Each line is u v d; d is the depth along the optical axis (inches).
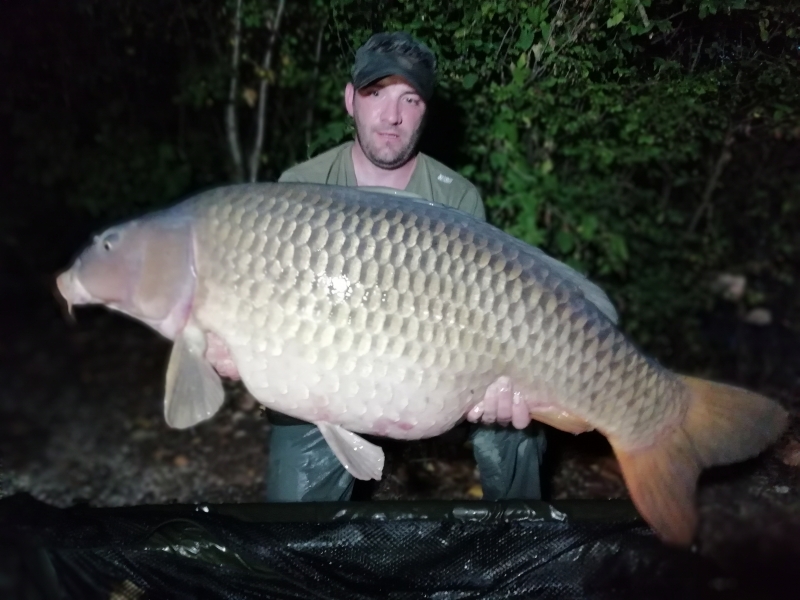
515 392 39.9
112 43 76.5
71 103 88.4
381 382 38.7
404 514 41.3
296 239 38.4
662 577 41.6
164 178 97.0
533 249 41.4
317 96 78.6
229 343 39.5
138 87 84.7
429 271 38.2
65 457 71.0
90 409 80.6
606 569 41.3
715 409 41.5
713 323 89.4
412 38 49.3
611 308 41.9
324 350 38.4
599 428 41.1
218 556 39.6
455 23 58.1
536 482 51.0
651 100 62.6
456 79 63.9
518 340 39.0
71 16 73.1
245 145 89.4
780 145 76.7
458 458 65.2
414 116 49.5
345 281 38.0
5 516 39.3
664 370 41.3
